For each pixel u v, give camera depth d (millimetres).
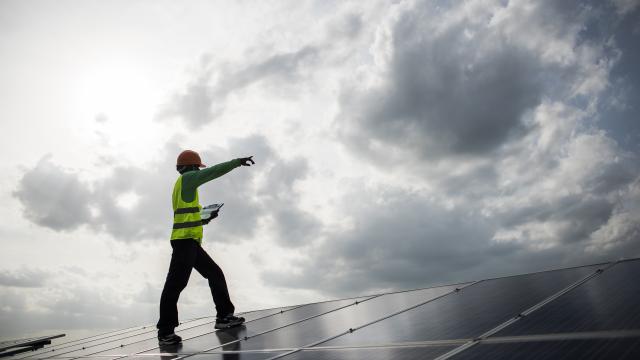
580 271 3232
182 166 5141
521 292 2961
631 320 1755
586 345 1587
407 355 2008
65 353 5500
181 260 4613
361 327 3012
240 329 4484
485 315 2508
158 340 4680
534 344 1744
